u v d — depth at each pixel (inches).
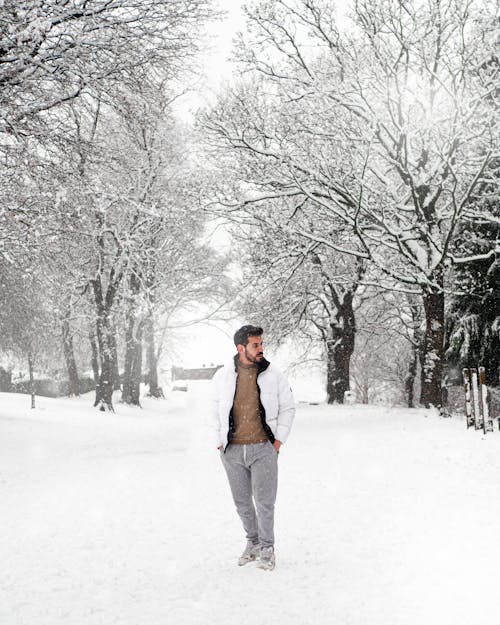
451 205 791.1
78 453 552.4
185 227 1234.0
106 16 500.4
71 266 1037.2
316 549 211.8
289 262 819.4
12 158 537.3
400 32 709.3
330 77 737.6
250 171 757.9
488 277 804.0
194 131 812.0
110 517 264.1
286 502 283.4
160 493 315.0
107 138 887.7
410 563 191.3
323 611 157.8
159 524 251.1
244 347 205.9
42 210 571.8
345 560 198.4
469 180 762.8
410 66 717.9
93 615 157.2
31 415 989.2
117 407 1310.3
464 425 562.6
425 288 724.7
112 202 876.0
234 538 230.7
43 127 534.0
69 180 583.8
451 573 180.1
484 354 855.7
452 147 677.3
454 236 805.2
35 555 210.4
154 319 1406.3
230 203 776.9
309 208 826.2
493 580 172.4
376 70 685.9
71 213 618.2
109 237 1181.1
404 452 419.8
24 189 573.9
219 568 195.9
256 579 184.5
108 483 351.9
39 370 1692.9
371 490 302.5
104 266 1200.8
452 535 217.5
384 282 778.2
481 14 696.4
